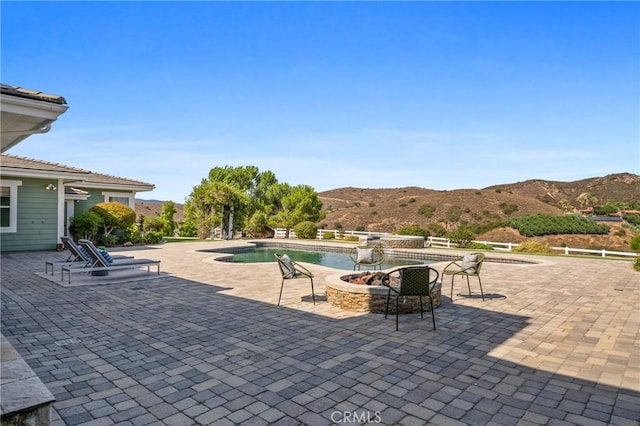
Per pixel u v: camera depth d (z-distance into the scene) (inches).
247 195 1103.0
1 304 263.6
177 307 257.6
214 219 956.6
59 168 634.8
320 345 182.4
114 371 150.5
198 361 161.5
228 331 204.5
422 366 157.0
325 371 151.3
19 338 190.9
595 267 486.6
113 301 274.7
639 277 403.9
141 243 778.2
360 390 134.6
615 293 316.8
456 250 735.1
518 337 197.2
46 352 171.3
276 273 410.9
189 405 123.0
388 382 141.3
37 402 94.4
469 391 134.4
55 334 197.8
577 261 557.6
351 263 625.6
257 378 144.4
